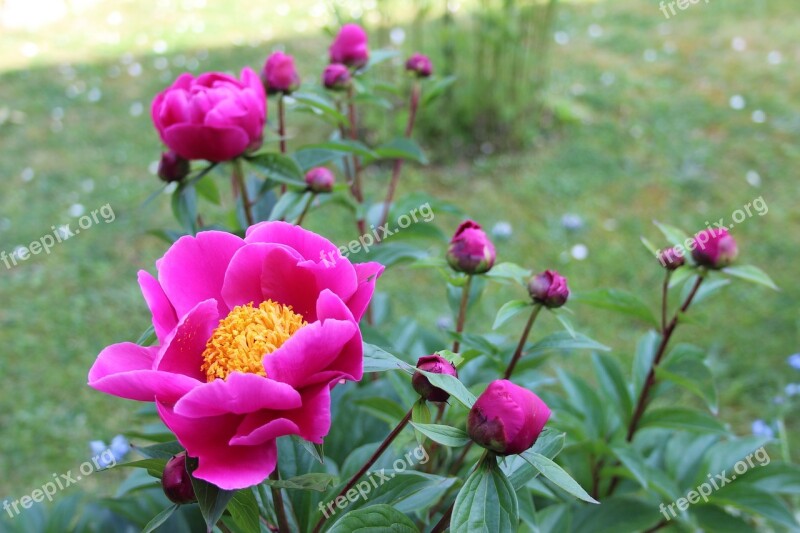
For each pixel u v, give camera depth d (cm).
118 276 159
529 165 191
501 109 196
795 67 229
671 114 208
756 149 191
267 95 81
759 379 131
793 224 166
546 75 219
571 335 66
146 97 226
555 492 76
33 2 303
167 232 76
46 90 233
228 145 68
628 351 137
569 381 87
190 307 54
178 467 51
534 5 200
